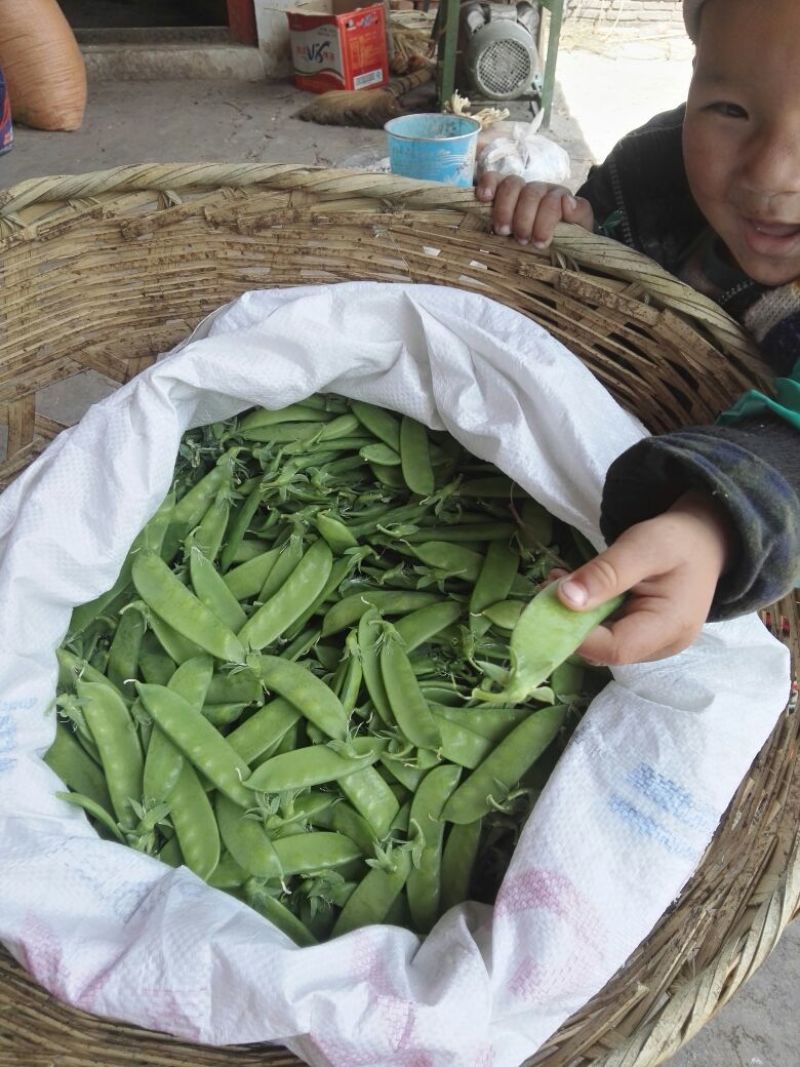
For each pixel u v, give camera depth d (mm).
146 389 1030
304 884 913
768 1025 1183
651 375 1072
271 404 1132
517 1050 747
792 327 981
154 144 3350
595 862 809
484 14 3408
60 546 976
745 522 652
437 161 2455
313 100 3652
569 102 3762
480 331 1046
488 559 1090
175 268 1178
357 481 1198
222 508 1142
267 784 926
